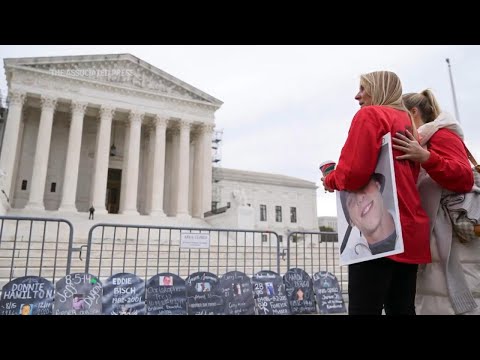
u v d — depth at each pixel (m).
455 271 3.09
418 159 2.70
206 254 14.47
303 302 7.80
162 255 14.08
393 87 2.98
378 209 2.57
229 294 7.16
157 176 35.09
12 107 30.92
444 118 3.20
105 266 12.10
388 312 2.88
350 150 2.63
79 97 33.47
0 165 29.33
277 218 58.09
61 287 6.00
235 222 27.31
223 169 59.31
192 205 38.66
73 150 32.31
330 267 13.29
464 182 2.86
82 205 35.72
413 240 2.62
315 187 62.38
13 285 5.74
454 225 3.08
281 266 12.08
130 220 31.77
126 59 35.72
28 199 33.03
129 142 35.09
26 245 15.79
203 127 38.78
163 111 36.75
